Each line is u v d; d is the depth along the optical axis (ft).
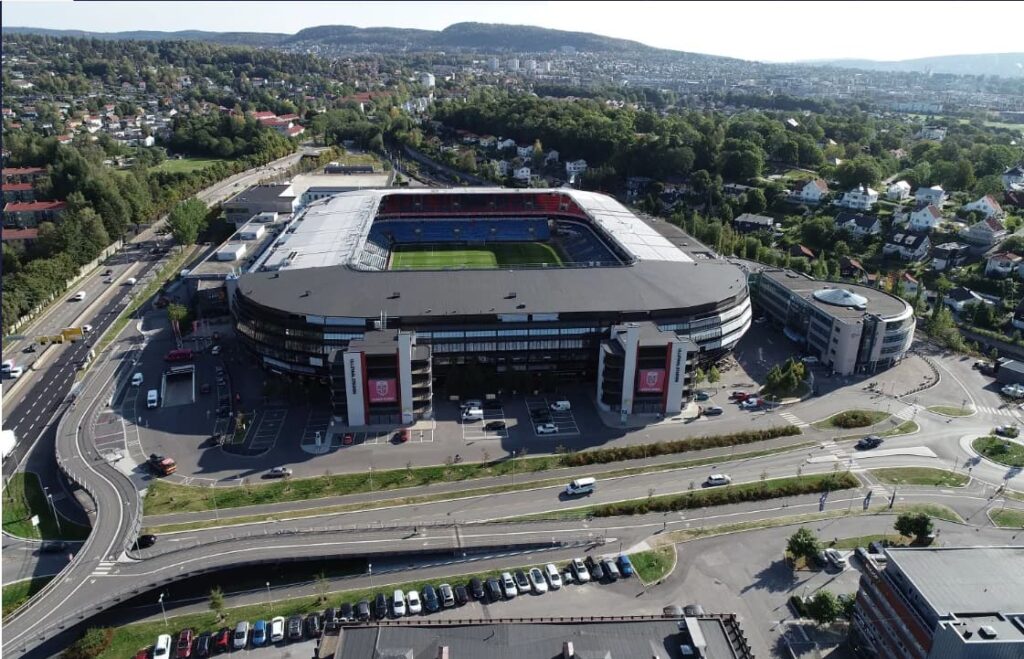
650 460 472.03
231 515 409.28
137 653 319.47
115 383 571.69
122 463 460.55
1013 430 512.22
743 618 340.39
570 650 255.70
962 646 255.29
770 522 410.52
